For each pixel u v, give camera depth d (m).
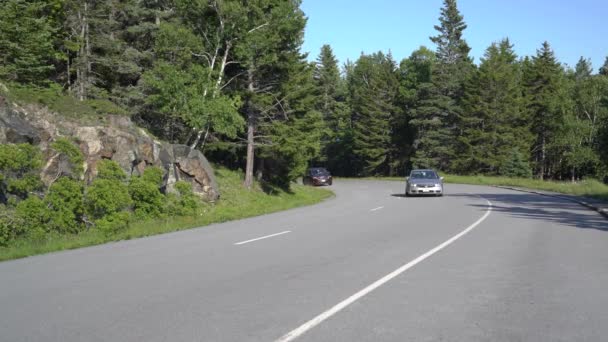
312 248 11.67
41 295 7.45
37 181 14.66
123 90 30.11
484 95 70.00
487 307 6.69
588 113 65.75
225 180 31.98
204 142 32.12
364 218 18.81
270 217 20.33
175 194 21.77
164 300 7.07
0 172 13.96
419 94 78.31
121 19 30.34
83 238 13.91
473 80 71.50
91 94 27.28
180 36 26.80
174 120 31.59
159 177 19.28
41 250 12.02
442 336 5.55
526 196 32.06
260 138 34.09
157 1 32.03
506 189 42.22
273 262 9.92
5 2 22.02
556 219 18.09
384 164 85.62
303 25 29.73
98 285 8.05
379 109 81.06
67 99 20.41
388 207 23.92
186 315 6.34
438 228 15.37
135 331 5.74
